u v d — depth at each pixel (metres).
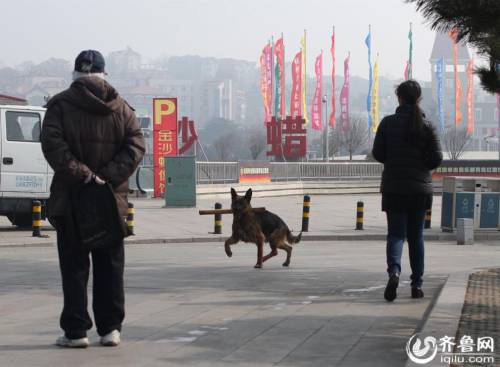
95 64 6.39
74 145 6.28
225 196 39.97
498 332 6.72
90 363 5.99
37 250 16.14
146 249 16.58
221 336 7.02
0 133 19.03
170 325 7.54
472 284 9.80
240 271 12.16
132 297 9.38
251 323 7.65
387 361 6.10
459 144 95.88
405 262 13.67
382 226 23.38
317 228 22.50
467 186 21.33
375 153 9.05
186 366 5.91
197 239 18.95
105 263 6.50
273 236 12.64
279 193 45.72
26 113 19.34
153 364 5.96
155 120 37.97
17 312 8.40
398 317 7.99
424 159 8.88
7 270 12.48
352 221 25.61
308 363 6.02
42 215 19.59
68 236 6.30
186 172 31.28
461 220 18.45
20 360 6.09
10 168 19.12
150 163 49.84
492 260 14.30
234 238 12.55
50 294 9.77
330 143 95.19
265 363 6.01
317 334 7.12
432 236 20.34
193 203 31.31
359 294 9.61
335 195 49.50
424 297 9.34
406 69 61.75
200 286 10.38
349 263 13.43
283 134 65.06
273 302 8.97
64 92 6.34
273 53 67.38
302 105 67.12
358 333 7.17
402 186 8.84
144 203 34.47
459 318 7.18
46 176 19.47
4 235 18.88
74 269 6.41
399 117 8.91
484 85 10.34
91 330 7.29
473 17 9.34
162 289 10.08
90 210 6.25
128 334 7.10
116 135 6.39
